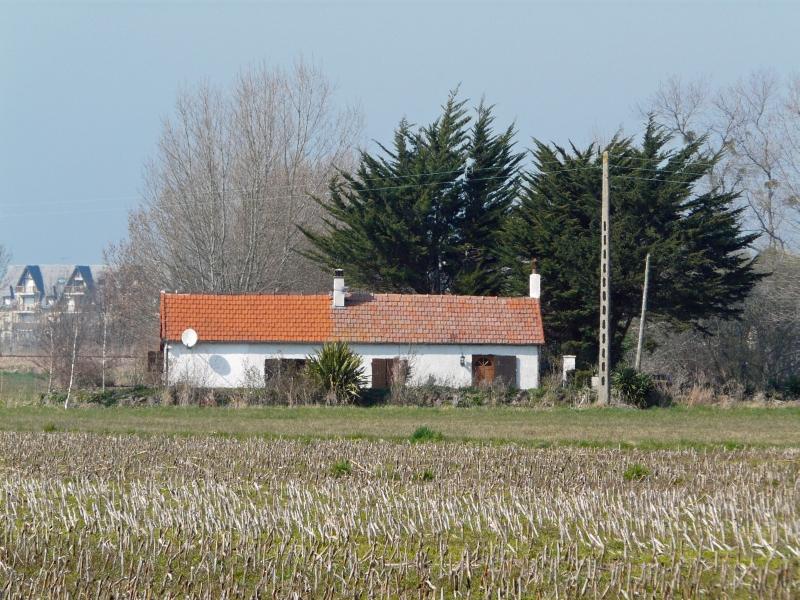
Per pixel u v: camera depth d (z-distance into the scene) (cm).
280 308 11831
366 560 3253
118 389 10550
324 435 7200
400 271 14275
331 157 17488
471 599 2912
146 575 3062
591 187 13000
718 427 8219
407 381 11056
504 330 11981
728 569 3134
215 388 10769
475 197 14888
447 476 5219
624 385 10506
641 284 12475
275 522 3744
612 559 3338
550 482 5000
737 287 12738
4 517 3969
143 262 16625
